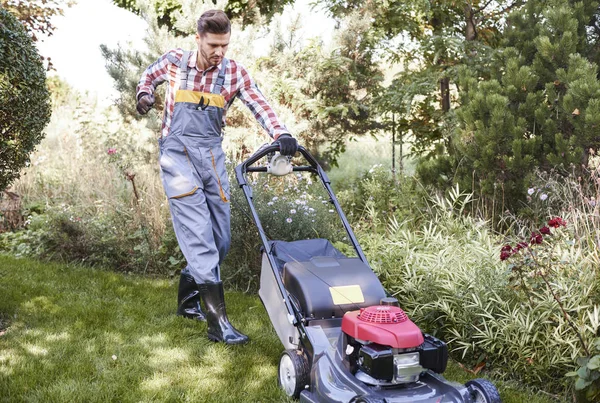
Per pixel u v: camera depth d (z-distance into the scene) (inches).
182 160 173.0
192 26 346.0
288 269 151.0
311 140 359.3
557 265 167.6
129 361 160.6
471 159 248.2
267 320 200.5
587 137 221.6
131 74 349.1
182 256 262.8
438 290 180.9
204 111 171.3
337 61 345.1
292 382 142.8
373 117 366.6
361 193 308.8
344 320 129.2
